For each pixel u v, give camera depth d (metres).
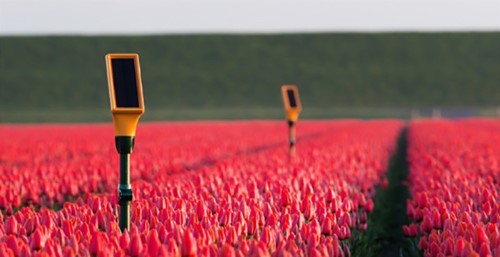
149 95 194.88
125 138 14.37
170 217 14.57
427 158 29.02
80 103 188.88
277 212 16.48
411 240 17.83
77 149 43.09
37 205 20.66
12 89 193.12
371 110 187.38
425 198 17.77
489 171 24.89
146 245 11.48
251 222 14.07
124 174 14.59
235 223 13.72
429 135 50.91
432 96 196.88
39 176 25.14
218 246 12.60
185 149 40.16
